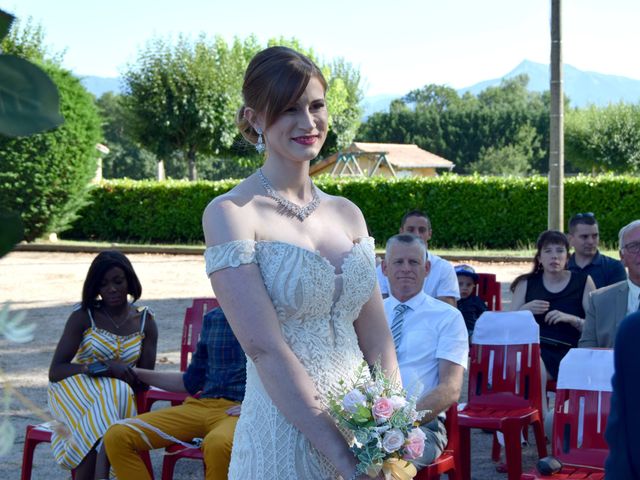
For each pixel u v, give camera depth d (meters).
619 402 1.58
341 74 45.66
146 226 23.25
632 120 45.03
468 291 7.10
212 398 4.79
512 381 5.40
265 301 2.25
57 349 5.15
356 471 2.16
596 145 45.00
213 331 4.89
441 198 21.53
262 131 2.39
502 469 5.63
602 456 4.28
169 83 33.09
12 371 8.24
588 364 4.40
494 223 21.27
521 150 70.38
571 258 7.14
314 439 2.17
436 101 107.38
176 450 4.75
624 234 5.55
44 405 6.92
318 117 2.33
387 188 21.86
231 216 2.30
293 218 2.39
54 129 0.70
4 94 0.68
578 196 20.84
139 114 33.53
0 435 0.79
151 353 5.41
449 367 4.68
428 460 4.42
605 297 5.68
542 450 5.32
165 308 12.38
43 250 21.27
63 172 20.78
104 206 23.45
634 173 45.22
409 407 2.26
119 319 5.30
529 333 5.40
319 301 2.30
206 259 2.31
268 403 2.32
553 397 6.96
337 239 2.44
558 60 14.70
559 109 14.87
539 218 21.03
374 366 2.45
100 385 4.99
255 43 43.94
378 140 72.88
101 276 5.21
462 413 5.34
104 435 4.66
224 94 33.41
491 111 72.00
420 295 4.91
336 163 43.16
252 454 2.32
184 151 34.41
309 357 2.29
